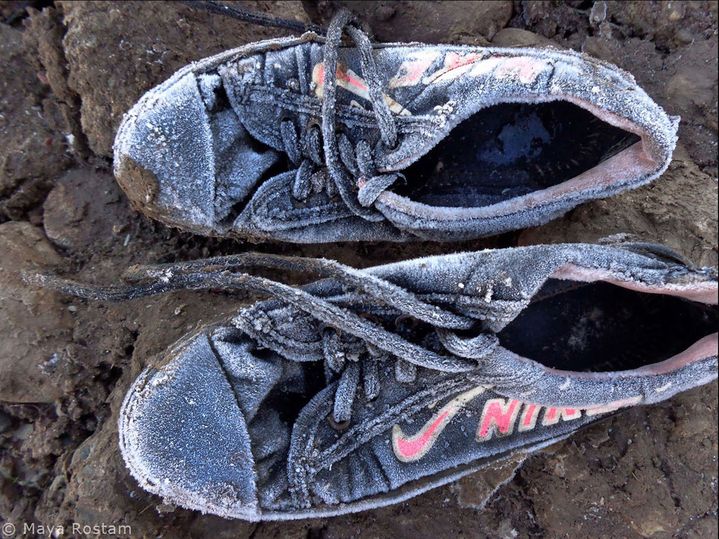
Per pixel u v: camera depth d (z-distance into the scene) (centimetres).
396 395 31
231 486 29
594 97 28
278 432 31
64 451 33
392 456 31
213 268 30
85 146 36
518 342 34
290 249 36
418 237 34
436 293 29
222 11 33
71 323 33
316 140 32
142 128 30
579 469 35
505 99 30
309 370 32
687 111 39
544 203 31
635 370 30
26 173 35
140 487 31
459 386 30
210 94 31
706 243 36
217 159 32
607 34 40
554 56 29
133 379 33
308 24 34
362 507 31
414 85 31
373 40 38
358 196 32
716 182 38
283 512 30
